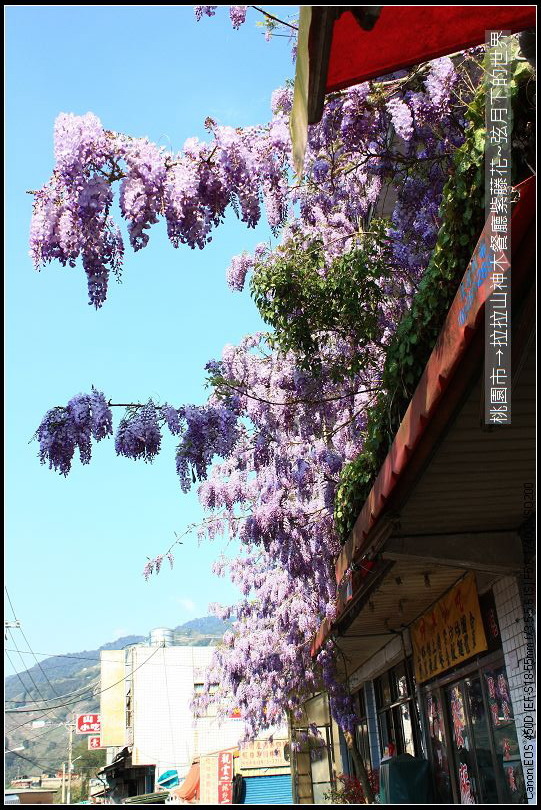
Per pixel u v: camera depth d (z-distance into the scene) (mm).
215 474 12016
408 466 5254
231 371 9961
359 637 12078
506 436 4957
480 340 3967
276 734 31328
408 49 3732
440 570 8156
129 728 46688
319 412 9914
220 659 17734
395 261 8102
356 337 8312
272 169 6535
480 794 8562
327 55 2623
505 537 6531
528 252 3607
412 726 11547
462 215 4332
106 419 7621
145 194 6008
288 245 8562
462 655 8711
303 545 11148
